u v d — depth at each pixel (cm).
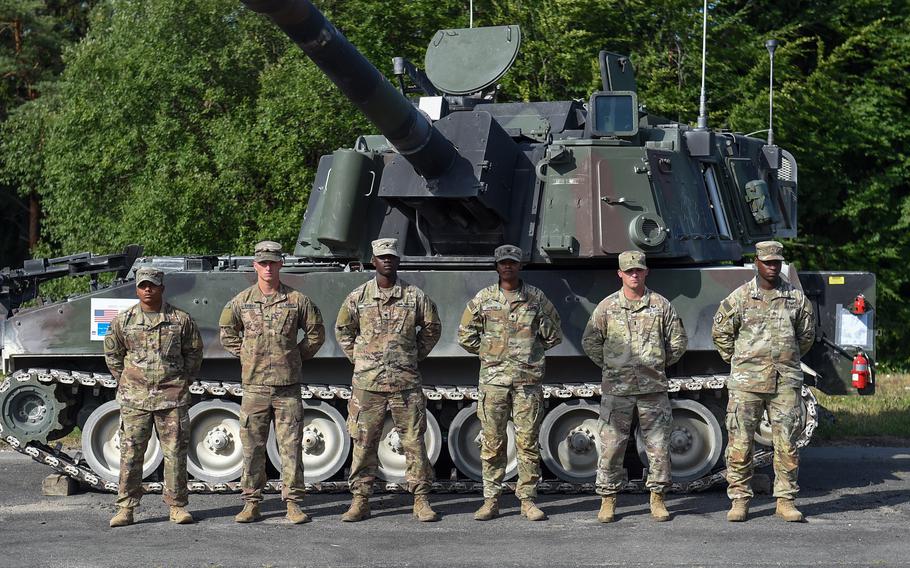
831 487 1203
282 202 2333
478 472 1152
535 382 1004
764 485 1141
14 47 3612
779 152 1458
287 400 999
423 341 1013
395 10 2455
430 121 1107
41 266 1284
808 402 1109
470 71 1280
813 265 2783
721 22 2564
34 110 3109
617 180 1123
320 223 1172
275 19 847
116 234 2488
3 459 1397
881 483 1234
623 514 1030
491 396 1000
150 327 984
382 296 996
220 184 2311
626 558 846
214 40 2516
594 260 1135
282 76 2298
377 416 998
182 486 994
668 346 1000
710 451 1145
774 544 893
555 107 1262
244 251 2277
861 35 2681
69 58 2778
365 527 973
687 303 1117
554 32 2317
